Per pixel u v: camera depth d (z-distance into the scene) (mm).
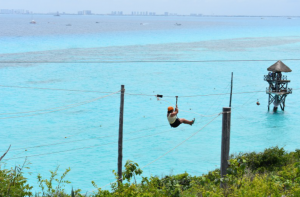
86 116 99625
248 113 105188
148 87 137000
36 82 141625
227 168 23016
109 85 139375
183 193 23703
